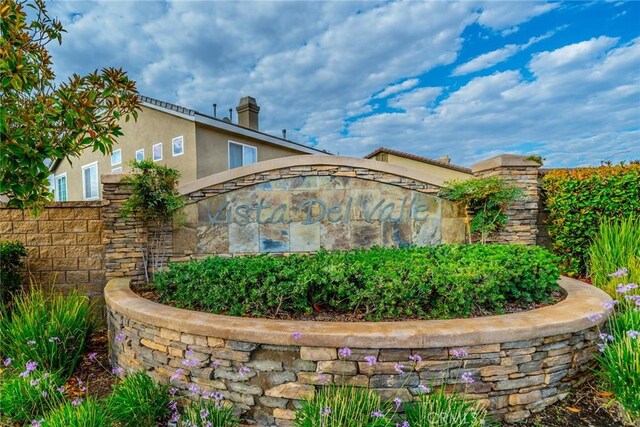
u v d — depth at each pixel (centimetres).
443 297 313
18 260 486
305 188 539
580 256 522
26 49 310
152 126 1197
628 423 262
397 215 541
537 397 279
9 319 416
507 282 330
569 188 522
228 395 281
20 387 290
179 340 301
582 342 301
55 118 307
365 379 261
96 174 1463
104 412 257
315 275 326
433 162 1412
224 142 1162
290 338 265
